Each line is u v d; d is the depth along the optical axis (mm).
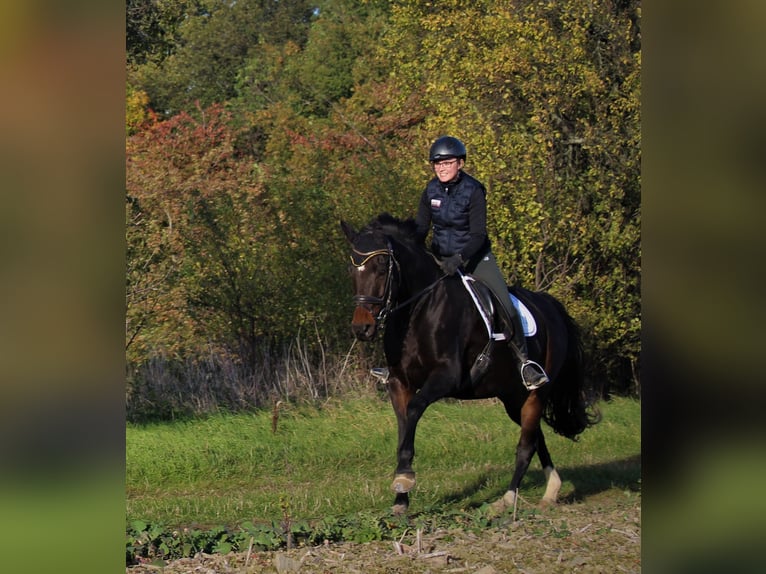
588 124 18203
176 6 15680
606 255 17969
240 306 16141
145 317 14789
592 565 6219
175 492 10453
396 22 22172
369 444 12695
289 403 14305
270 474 11453
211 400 14359
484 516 7855
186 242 16062
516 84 17688
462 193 8273
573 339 10023
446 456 12438
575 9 17734
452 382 8109
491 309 8422
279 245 16656
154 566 6070
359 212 17219
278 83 35000
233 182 17453
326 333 16281
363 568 6098
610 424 15344
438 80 18375
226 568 6113
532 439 9023
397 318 8141
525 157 16719
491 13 18109
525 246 16797
